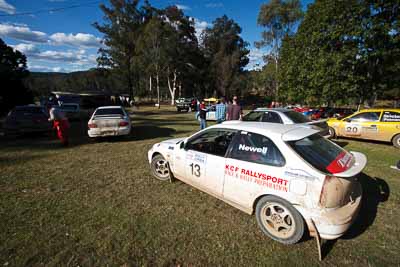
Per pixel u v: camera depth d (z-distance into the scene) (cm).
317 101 1442
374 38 1116
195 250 246
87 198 366
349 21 1186
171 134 978
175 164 400
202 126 1007
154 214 318
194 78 4403
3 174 478
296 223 242
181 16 3719
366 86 1222
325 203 222
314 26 1421
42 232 273
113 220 302
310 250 244
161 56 3209
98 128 778
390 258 230
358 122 788
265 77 3453
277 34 2916
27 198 365
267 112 685
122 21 3806
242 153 292
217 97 5016
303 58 1559
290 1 2783
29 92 2477
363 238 263
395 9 1095
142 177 463
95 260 229
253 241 261
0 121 1532
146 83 5191
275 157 260
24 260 227
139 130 1096
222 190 313
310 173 231
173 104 4062
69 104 1539
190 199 364
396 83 1241
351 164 252
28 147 730
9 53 3462
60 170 506
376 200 352
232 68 4303
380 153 635
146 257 235
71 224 291
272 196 259
